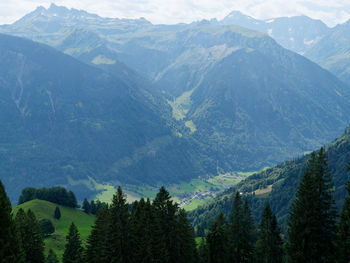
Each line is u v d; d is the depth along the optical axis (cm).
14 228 4188
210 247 6494
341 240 4231
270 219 5797
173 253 6028
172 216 6097
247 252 6506
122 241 5862
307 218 4397
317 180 4475
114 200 5912
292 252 4519
